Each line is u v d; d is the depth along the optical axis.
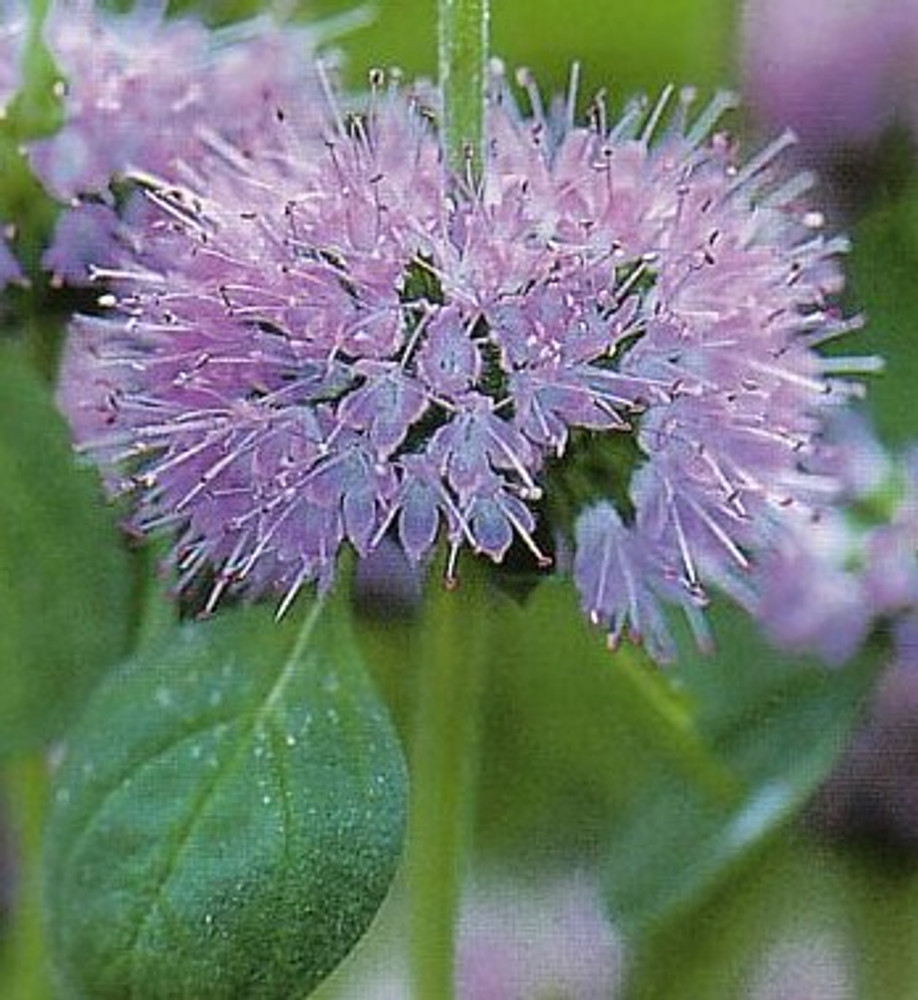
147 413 0.09
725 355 0.09
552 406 0.09
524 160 0.09
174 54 0.10
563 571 0.09
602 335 0.09
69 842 0.09
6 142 0.10
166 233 0.09
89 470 0.10
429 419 0.09
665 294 0.09
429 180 0.09
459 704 0.10
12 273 0.10
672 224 0.09
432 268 0.09
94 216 0.10
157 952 0.09
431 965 0.10
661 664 0.10
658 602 0.10
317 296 0.09
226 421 0.09
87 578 0.10
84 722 0.10
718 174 0.10
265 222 0.09
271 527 0.09
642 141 0.10
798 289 0.10
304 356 0.09
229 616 0.10
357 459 0.09
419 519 0.09
